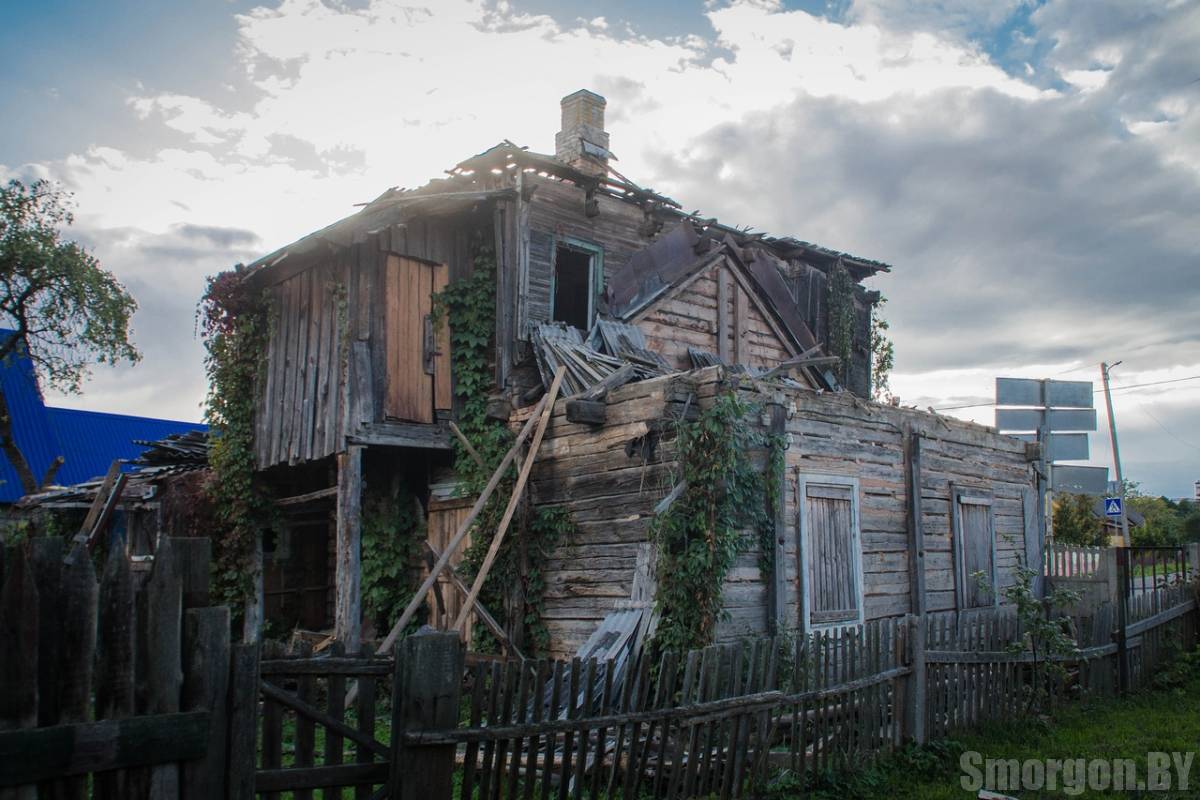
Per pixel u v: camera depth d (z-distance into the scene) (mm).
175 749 3773
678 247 16016
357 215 12742
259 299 15062
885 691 7859
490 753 5004
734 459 9648
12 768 3301
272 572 15977
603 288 15016
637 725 5840
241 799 4004
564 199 14742
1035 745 8578
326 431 13109
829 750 7184
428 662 4730
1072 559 16375
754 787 6621
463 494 12828
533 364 13328
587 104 17156
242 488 15102
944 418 14273
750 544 10133
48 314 21453
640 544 10188
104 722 3578
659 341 15328
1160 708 10383
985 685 9062
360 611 13656
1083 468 16594
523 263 13516
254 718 4105
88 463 28844
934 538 13648
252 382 15359
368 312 13016
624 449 10609
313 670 4527
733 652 6555
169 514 16359
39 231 21172
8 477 26391
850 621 11594
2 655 3369
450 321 13844
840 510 11820
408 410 13141
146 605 3828
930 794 7043
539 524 11508
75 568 3605
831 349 19391
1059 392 16828
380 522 13719
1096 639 10961
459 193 13234
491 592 11891
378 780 4609
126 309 22188
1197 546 15016
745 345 16766
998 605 14875
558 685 5449
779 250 18812
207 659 3947
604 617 10508
